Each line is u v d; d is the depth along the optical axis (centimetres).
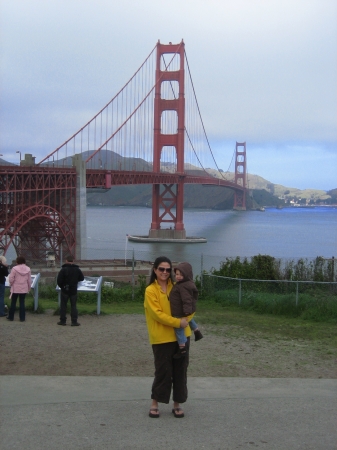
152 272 553
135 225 14188
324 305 1302
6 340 921
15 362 769
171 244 8981
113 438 460
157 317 525
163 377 524
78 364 765
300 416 523
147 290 541
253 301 1455
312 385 649
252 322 1183
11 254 6456
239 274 1755
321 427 493
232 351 873
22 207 4709
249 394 606
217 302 1573
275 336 1017
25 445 438
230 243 9288
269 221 17988
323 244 9256
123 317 1206
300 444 455
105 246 8262
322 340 984
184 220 17350
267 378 684
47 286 1864
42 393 588
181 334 528
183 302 532
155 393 523
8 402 550
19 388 607
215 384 651
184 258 6294
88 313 1236
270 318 1275
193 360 804
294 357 838
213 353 855
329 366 782
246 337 1000
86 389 609
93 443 447
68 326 1078
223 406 555
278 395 602
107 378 663
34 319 1155
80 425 487
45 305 1384
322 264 1852
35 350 848
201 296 1633
